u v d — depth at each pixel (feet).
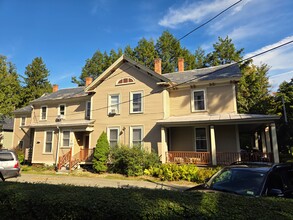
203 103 57.67
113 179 47.62
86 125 64.13
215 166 47.73
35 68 154.92
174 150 58.54
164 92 58.59
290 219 9.58
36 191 14.25
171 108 60.75
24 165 74.33
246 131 71.20
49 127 72.69
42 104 81.15
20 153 80.94
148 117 58.85
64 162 62.49
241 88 99.71
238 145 52.90
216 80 55.67
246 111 96.48
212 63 116.98
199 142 56.90
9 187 15.46
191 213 10.34
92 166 61.11
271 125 45.55
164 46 120.16
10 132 112.78
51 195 13.24
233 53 113.70
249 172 18.03
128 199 12.05
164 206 10.89
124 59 64.03
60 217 12.32
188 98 59.36
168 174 45.34
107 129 63.10
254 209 10.41
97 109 65.67
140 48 120.57
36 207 13.00
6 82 91.71
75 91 82.38
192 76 63.52
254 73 104.27
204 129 56.80
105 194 13.16
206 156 50.11
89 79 84.12
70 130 67.51
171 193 13.17
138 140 59.00
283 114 78.07
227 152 49.39
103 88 66.13
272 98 84.69
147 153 52.90
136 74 62.59
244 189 16.52
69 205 12.14
